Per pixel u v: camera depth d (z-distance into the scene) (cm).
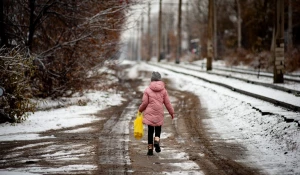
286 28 10375
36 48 4241
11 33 3956
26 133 2444
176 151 1994
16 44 3981
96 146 2106
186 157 1869
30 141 2220
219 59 13225
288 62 7375
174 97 4606
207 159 1822
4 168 1670
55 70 4050
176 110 3488
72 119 2983
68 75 4112
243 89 4147
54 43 4147
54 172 1612
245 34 12694
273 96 3369
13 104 2789
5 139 2270
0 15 3694
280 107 2889
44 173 1596
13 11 4050
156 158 1858
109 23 3975
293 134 2053
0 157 1864
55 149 2031
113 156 1897
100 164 1745
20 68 2833
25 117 2980
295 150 1838
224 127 2608
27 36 4062
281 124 2284
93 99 4309
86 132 2497
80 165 1725
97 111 3462
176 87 5884
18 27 3997
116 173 1605
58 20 4272
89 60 4253
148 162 1784
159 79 2006
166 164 1747
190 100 4197
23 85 2870
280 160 1747
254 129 2420
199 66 11188
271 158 1794
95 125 2752
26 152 1964
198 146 2095
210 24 8306
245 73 6925
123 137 2352
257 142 2127
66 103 3969
